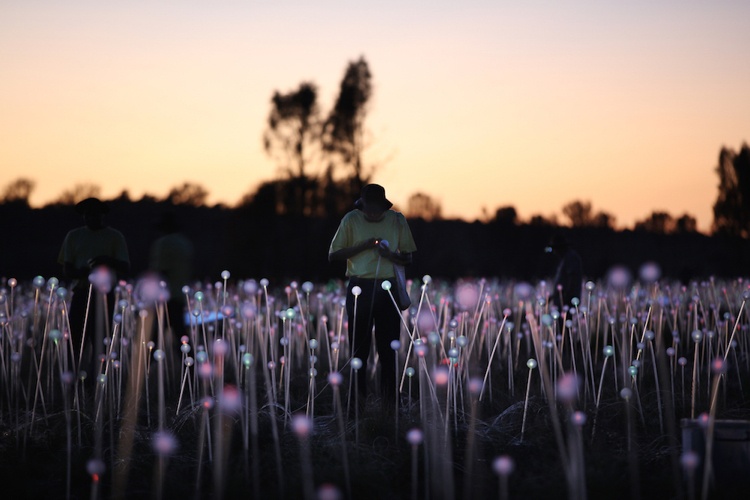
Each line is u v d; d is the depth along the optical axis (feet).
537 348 21.45
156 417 22.25
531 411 21.70
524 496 16.79
